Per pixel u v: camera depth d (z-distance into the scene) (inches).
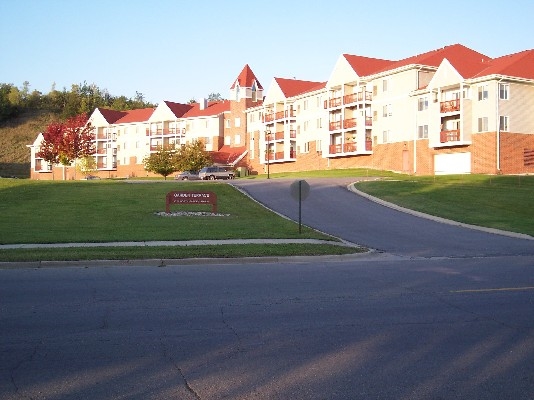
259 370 247.6
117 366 252.1
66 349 277.3
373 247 762.2
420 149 2183.8
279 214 1107.3
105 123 3720.5
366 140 2431.1
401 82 2276.1
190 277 504.7
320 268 572.1
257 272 540.1
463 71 2023.9
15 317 343.6
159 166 2849.4
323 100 2674.7
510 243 813.2
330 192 1423.5
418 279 499.5
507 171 1934.1
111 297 407.8
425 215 1112.2
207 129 3380.9
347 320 340.5
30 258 575.2
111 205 1162.6
